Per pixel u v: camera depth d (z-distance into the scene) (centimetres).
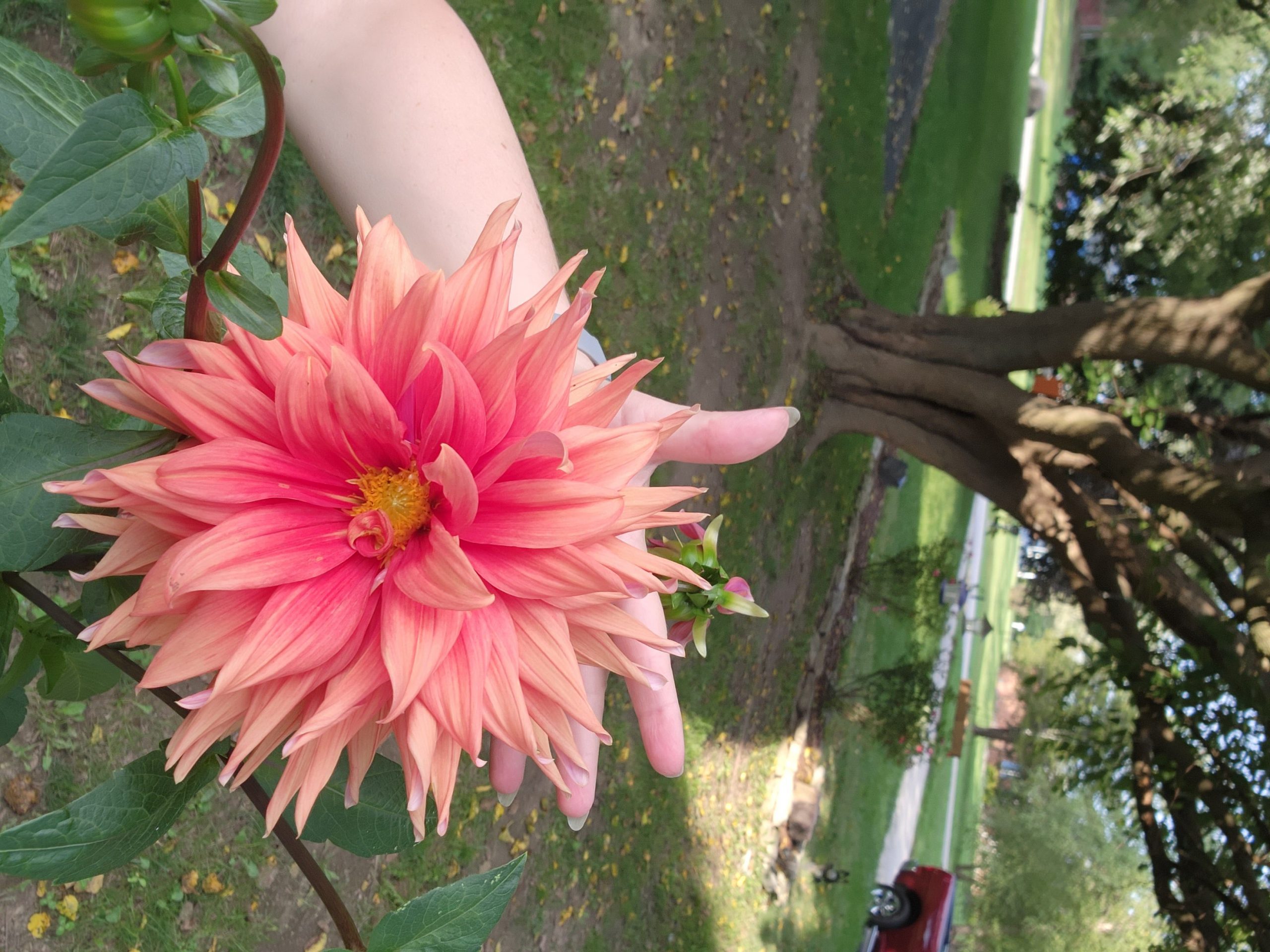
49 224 62
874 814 1098
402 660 76
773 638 778
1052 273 1313
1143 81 1310
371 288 84
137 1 59
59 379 281
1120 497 784
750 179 702
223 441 76
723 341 668
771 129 726
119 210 64
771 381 725
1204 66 1118
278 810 78
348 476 83
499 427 84
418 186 124
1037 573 1564
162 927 314
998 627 2720
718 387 663
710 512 665
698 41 631
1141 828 750
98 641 76
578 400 93
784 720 805
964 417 793
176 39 61
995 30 1469
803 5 775
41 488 81
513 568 83
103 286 294
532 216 132
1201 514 614
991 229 1487
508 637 82
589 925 535
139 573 80
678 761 124
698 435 128
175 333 81
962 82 1277
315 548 79
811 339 783
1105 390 919
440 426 82
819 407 795
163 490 74
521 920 480
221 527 74
